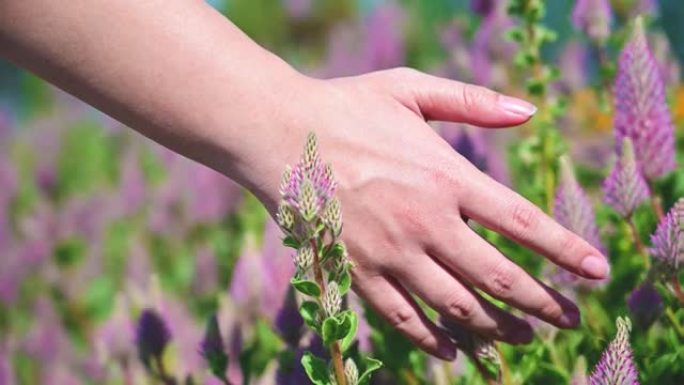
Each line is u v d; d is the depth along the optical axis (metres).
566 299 0.90
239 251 1.54
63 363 1.49
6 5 0.88
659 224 0.98
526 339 0.91
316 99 0.89
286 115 0.88
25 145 2.68
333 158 0.88
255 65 0.89
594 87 1.32
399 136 0.88
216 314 1.08
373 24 2.22
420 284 0.89
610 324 1.03
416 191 0.88
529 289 0.89
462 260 0.88
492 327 0.90
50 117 2.85
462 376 1.06
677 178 1.07
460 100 0.91
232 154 0.89
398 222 0.88
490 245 0.89
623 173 1.04
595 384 0.87
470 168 0.88
